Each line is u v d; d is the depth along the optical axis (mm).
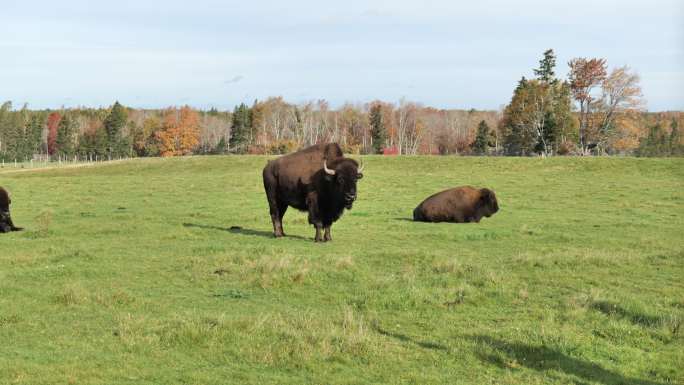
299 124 106938
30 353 7234
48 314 9039
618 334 8102
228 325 8055
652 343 7836
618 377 6785
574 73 66312
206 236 16953
